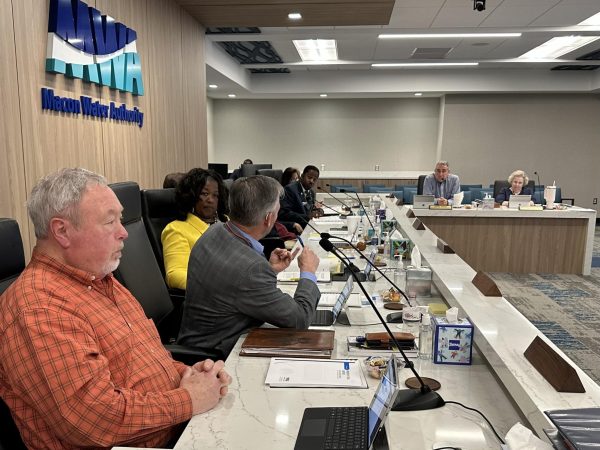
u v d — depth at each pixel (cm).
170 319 236
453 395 125
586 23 536
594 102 888
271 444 101
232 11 463
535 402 102
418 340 158
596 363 310
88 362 104
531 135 905
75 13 262
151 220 258
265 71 851
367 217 403
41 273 112
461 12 487
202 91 521
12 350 101
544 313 408
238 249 166
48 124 244
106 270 119
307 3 436
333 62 766
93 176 117
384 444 99
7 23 215
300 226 455
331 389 125
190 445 100
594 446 82
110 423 103
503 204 560
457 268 223
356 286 224
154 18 386
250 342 147
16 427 104
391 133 990
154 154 387
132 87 338
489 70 835
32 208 113
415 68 838
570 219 523
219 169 805
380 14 475
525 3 458
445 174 580
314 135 1003
